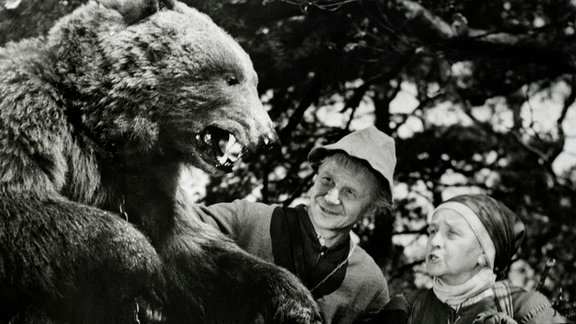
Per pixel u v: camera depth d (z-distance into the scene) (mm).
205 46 6672
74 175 6391
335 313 6676
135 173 6621
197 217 7078
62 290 6133
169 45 6617
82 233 6086
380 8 11703
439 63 12242
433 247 5777
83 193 6434
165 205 6723
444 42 11992
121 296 6285
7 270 6109
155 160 6695
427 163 12734
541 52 12242
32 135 6133
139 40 6590
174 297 6785
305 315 6500
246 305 6758
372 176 6617
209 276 6766
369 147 6582
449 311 5770
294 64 12164
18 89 6207
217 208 7238
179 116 6652
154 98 6578
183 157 6801
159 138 6688
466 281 5750
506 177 12617
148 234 6672
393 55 12312
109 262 6125
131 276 6184
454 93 12641
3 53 6438
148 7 6672
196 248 6789
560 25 12422
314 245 6801
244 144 6684
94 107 6453
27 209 6039
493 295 5719
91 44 6531
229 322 6824
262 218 7043
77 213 6129
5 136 6082
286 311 6535
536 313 5570
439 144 12594
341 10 11789
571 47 12266
